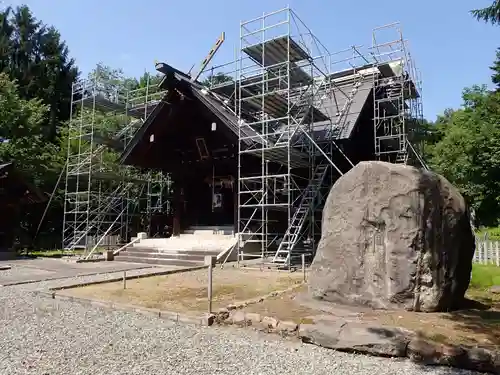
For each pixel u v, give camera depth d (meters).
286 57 15.95
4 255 17.41
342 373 4.36
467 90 33.34
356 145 19.52
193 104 18.58
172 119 19.25
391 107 20.14
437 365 4.60
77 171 21.00
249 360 4.75
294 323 5.81
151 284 10.12
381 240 6.59
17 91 29.52
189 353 4.99
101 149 22.16
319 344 5.32
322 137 17.17
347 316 6.02
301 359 4.79
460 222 6.57
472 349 4.53
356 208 6.89
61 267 14.16
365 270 6.66
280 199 18.34
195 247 16.16
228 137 17.16
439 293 6.25
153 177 26.17
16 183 19.58
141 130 19.39
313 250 15.55
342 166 18.42
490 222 25.47
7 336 5.72
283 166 18.05
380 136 19.86
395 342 4.88
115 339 5.57
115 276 11.81
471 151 25.66
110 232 24.61
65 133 29.78
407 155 18.69
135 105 23.72
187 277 11.43
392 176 6.63
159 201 25.84
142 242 18.02
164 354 4.95
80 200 25.11
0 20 34.72
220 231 18.89
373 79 19.47
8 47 33.88
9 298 8.55
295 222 16.59
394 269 6.38
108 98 23.59
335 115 18.56
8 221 19.30
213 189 20.14
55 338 5.62
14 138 25.56
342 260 6.91
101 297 8.34
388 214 6.54
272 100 15.38
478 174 25.28
